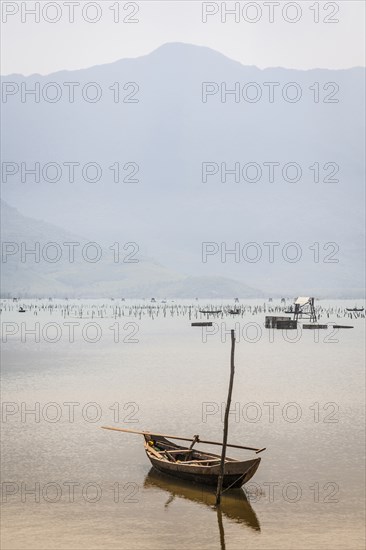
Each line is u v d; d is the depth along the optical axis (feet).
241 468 81.05
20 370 209.46
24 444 107.14
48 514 76.38
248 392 161.68
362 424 122.93
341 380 184.44
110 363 231.09
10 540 69.21
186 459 92.53
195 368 215.51
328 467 93.97
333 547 67.62
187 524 73.41
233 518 75.15
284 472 91.71
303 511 77.05
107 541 69.00
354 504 79.25
